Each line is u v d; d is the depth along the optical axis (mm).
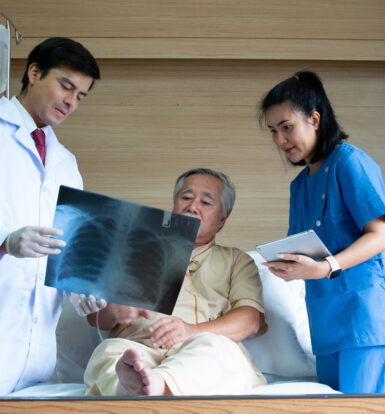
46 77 1566
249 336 1808
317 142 1606
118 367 1112
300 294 1973
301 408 904
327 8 2699
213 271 1771
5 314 1453
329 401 914
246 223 2713
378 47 2693
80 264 1315
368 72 2764
